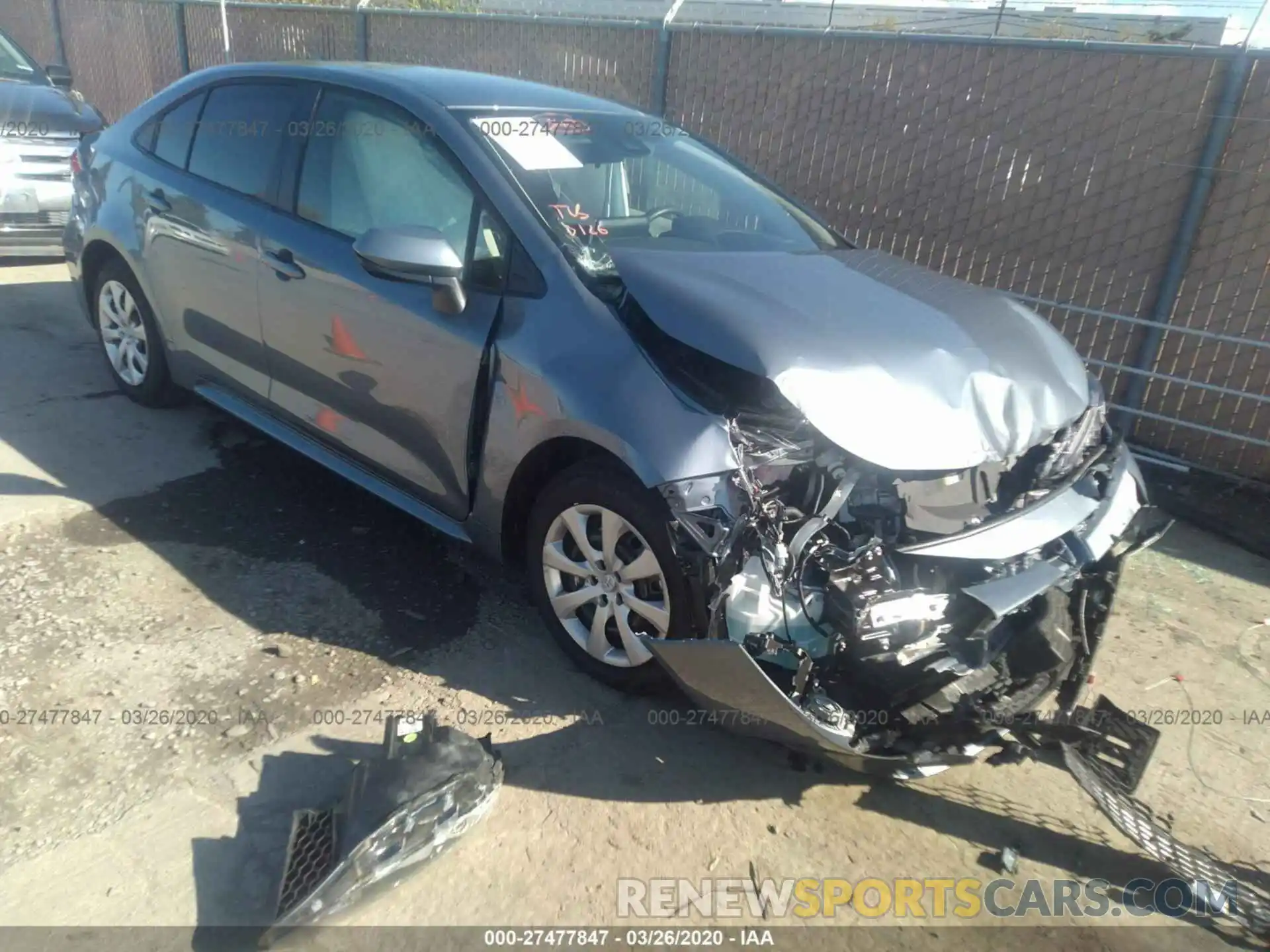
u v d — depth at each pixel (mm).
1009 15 7418
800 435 2742
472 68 8453
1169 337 5500
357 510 4176
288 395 3965
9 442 4438
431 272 3002
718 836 2678
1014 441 2846
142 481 4234
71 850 2412
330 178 3729
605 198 3537
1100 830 2863
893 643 2535
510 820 2650
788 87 6711
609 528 2924
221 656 3156
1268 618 4078
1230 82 5039
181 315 4391
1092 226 5660
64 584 3439
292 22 9656
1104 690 3488
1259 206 5078
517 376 3014
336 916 2301
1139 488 3359
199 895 2326
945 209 6219
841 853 2676
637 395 2764
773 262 3346
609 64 7602
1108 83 5441
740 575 2572
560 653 3350
